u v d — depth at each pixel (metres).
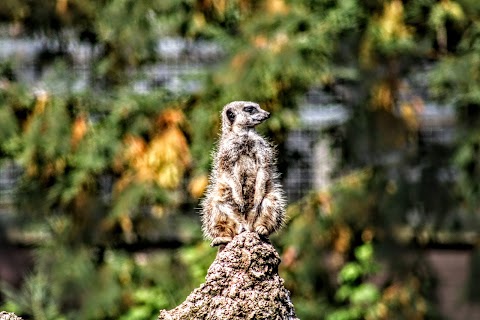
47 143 31.95
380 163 32.81
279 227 14.77
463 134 32.00
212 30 32.50
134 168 31.78
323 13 32.00
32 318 31.56
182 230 33.91
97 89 33.44
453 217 33.03
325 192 32.31
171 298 31.50
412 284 32.56
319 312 31.61
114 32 32.62
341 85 32.84
